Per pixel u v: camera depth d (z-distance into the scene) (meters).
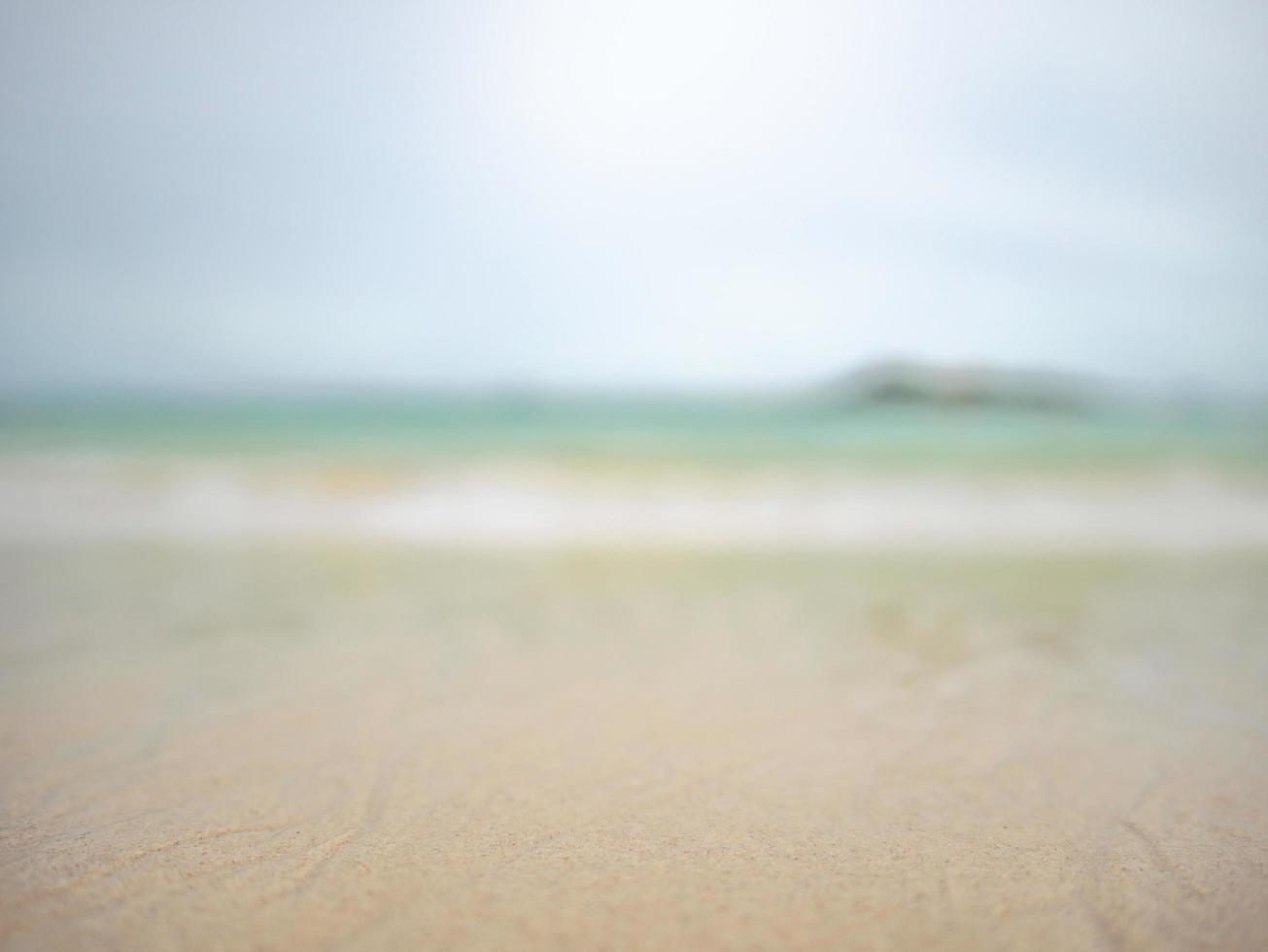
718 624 2.93
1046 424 11.23
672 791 1.53
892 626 2.87
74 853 1.25
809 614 3.07
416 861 1.24
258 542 4.88
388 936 1.04
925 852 1.28
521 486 7.18
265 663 2.42
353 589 3.54
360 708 2.02
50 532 5.16
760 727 1.89
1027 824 1.37
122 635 2.72
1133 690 2.13
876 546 4.77
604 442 10.47
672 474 7.78
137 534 5.09
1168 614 3.01
